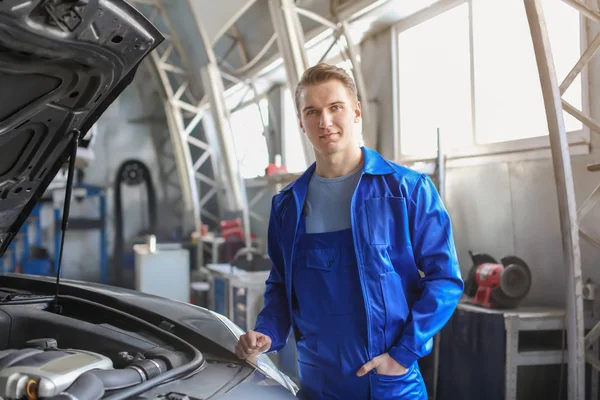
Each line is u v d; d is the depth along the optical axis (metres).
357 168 1.19
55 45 0.93
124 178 8.62
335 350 1.15
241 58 6.09
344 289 1.13
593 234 2.64
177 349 1.23
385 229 1.11
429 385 2.91
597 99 2.71
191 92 8.00
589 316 2.60
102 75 1.10
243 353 1.20
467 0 3.57
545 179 2.94
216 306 4.51
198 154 8.81
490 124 3.43
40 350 1.09
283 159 6.52
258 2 5.09
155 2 6.73
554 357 2.50
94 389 0.86
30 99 1.06
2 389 0.92
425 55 3.99
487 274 2.71
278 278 1.33
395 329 1.10
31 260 7.71
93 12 0.91
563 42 2.95
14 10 0.80
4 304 1.48
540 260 2.97
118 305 1.52
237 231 6.25
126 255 8.53
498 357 2.48
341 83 1.14
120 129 8.63
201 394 0.99
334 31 4.25
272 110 6.69
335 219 1.16
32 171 1.31
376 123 4.50
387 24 4.27
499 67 3.35
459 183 3.59
